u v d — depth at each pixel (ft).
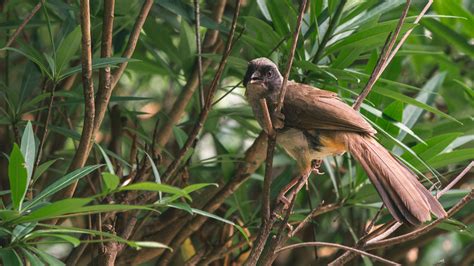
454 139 34.35
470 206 37.04
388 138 34.30
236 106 43.06
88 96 28.09
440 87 43.75
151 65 43.27
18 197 24.47
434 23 42.80
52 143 44.29
